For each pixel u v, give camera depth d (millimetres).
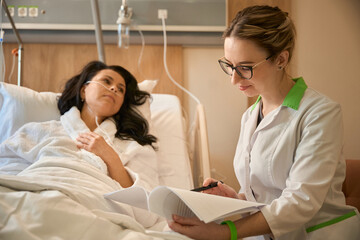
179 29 2680
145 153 1834
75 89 2057
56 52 2682
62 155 1624
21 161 1738
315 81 2754
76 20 2660
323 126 1163
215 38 2723
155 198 1078
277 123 1292
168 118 2277
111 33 2670
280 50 1204
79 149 1714
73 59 2689
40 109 2047
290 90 1301
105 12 2658
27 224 985
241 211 1054
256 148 1317
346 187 1786
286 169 1249
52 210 1023
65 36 2646
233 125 2785
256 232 1096
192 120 2766
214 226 1088
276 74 1279
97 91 1935
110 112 1953
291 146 1228
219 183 1349
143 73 2723
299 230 1252
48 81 2670
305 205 1091
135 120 2018
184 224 1112
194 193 1039
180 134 2191
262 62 1193
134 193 1183
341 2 2764
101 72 2043
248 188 1373
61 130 1854
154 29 2662
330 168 1127
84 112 1997
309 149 1146
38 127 1820
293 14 2748
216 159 2768
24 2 2629
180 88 2736
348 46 2764
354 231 1212
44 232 986
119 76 2055
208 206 990
